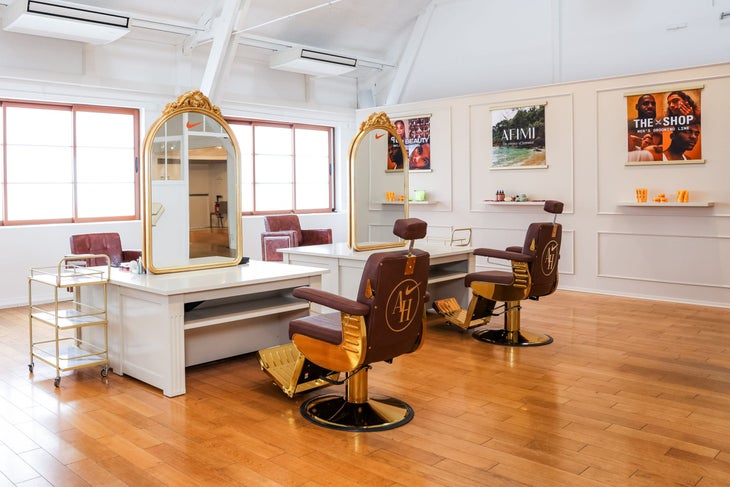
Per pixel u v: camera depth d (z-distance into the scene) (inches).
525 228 309.6
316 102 376.5
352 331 120.5
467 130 327.0
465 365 169.2
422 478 102.7
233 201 184.1
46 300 272.1
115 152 301.7
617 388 149.0
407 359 175.0
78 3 254.2
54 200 285.0
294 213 382.9
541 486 99.7
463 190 331.3
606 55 300.7
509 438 119.0
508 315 196.2
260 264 187.9
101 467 107.3
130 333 156.7
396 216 230.2
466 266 226.7
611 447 114.7
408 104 352.5
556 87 293.0
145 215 164.6
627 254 276.4
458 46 354.6
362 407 131.0
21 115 273.4
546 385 151.6
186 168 172.7
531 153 303.3
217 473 104.9
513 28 331.6
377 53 383.9
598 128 281.0
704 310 245.0
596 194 283.6
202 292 147.7
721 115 248.8
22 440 119.2
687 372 161.8
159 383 147.2
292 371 149.6
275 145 370.9
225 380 156.9
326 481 101.8
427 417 130.3
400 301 122.0
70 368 151.4
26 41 261.1
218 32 287.7
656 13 284.7
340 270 208.7
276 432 122.7
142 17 268.4
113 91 288.4
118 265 187.6
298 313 178.1
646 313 239.1
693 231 258.4
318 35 345.1
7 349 189.2
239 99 335.3
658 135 264.2
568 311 243.4
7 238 261.4
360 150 214.7
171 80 309.6
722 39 268.1
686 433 121.2
